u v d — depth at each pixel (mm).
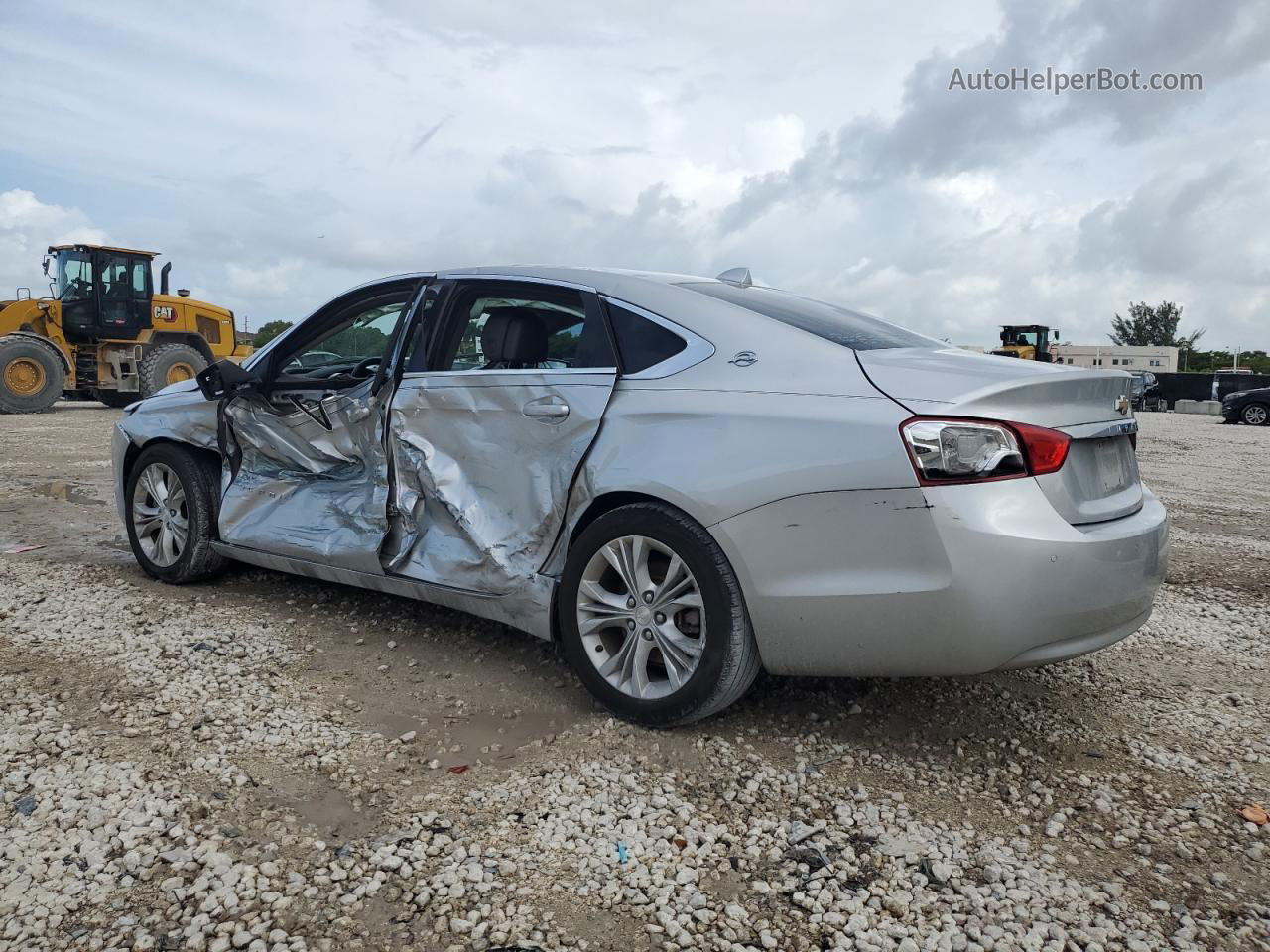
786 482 2691
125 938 1943
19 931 1949
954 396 2586
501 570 3322
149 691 3230
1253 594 5035
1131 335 106062
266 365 4219
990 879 2248
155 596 4422
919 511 2529
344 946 1954
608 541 3043
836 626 2666
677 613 2971
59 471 8984
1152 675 3697
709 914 2092
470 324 3645
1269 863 2359
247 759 2760
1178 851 2400
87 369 18688
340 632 3971
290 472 4184
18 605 4172
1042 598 2514
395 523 3703
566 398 3230
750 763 2826
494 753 2883
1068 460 2664
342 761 2791
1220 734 3137
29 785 2527
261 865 2215
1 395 16781
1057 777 2791
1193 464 12078
